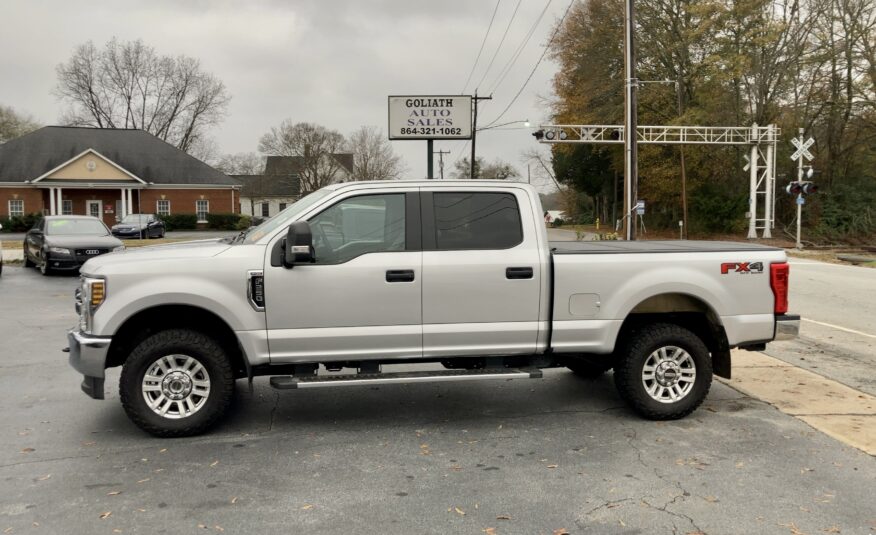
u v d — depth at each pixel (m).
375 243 5.21
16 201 48.34
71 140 51.91
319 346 5.09
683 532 3.61
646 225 50.31
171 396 5.07
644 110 41.41
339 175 78.75
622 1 39.72
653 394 5.53
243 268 4.99
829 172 39.69
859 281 16.58
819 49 35.81
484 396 6.30
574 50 45.47
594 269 5.38
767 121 37.28
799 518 3.77
